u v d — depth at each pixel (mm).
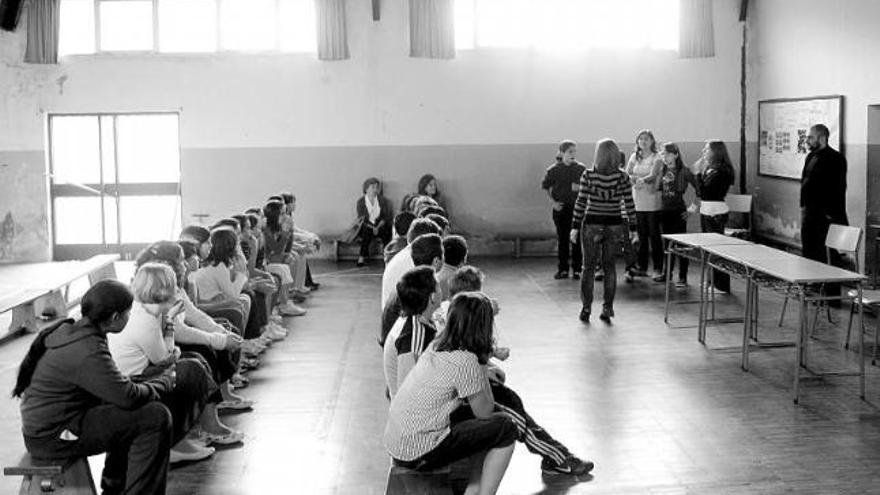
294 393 6641
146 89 13180
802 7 11719
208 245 6918
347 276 11891
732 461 5223
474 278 4938
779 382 6754
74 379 4086
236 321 6715
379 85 13273
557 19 13281
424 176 13117
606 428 5805
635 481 4965
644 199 10977
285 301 9305
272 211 9227
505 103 13359
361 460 5305
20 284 11242
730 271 7602
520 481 4992
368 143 13367
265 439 5668
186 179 13336
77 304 10273
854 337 8047
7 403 6500
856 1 10336
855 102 10438
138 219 13500
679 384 6738
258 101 13258
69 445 4184
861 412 6043
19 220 13266
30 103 13133
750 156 13391
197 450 5352
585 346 7887
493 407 4328
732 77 13398
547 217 13547
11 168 13203
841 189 9078
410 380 4277
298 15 13211
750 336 8055
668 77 13398
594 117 13422
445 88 13312
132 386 4164
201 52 13172
